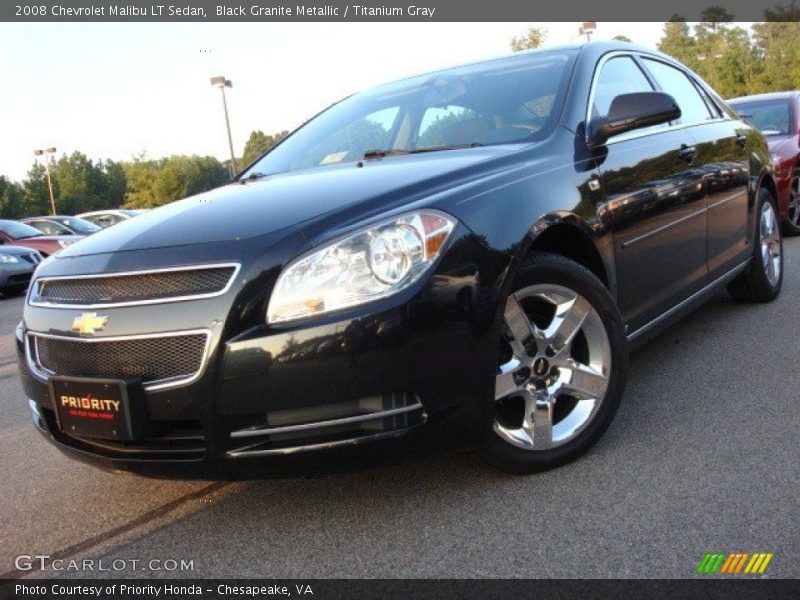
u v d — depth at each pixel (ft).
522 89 11.35
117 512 9.30
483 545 7.62
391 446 7.63
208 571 7.70
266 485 9.48
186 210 9.29
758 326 14.89
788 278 19.33
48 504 9.76
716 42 211.82
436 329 7.68
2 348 22.62
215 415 7.50
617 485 8.63
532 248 9.27
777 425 9.95
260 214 8.35
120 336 7.74
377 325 7.42
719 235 13.69
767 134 27.02
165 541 8.41
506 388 8.64
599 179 10.05
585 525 7.81
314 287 7.48
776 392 11.18
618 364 9.59
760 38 202.08
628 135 11.28
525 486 8.77
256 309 7.47
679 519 7.76
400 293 7.55
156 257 7.93
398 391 7.56
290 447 7.51
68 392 8.10
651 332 11.30
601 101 11.31
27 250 42.70
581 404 9.37
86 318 7.97
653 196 11.07
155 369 7.68
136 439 7.72
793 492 8.11
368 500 8.79
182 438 7.72
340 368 7.38
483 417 8.17
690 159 12.58
